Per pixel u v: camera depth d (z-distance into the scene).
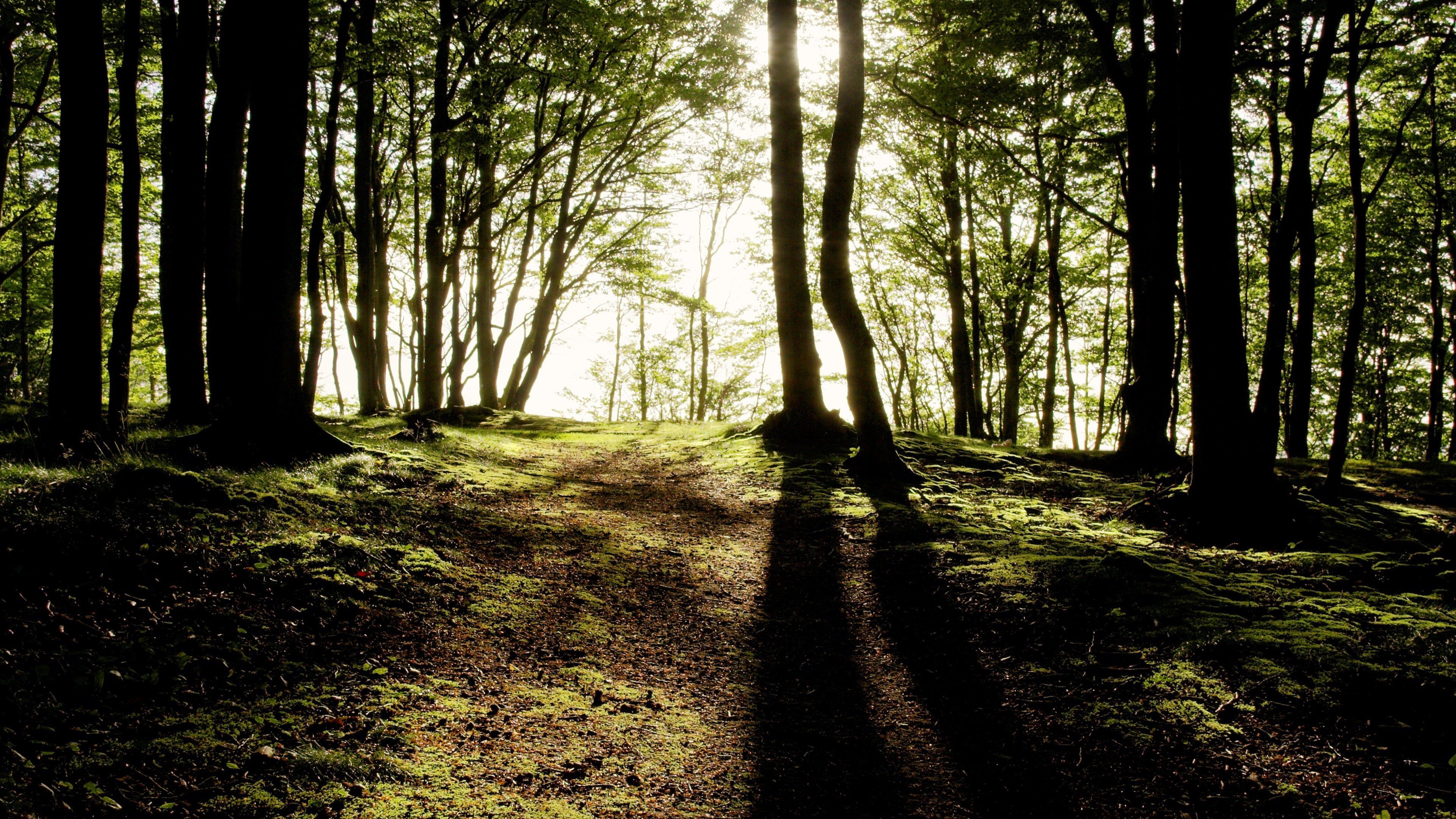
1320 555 7.52
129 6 8.97
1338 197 19.27
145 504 5.79
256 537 5.90
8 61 18.56
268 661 4.43
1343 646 5.09
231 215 12.31
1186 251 9.22
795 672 5.53
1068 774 4.07
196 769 3.33
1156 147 13.46
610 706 4.69
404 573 6.11
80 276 8.32
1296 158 10.37
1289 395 26.67
